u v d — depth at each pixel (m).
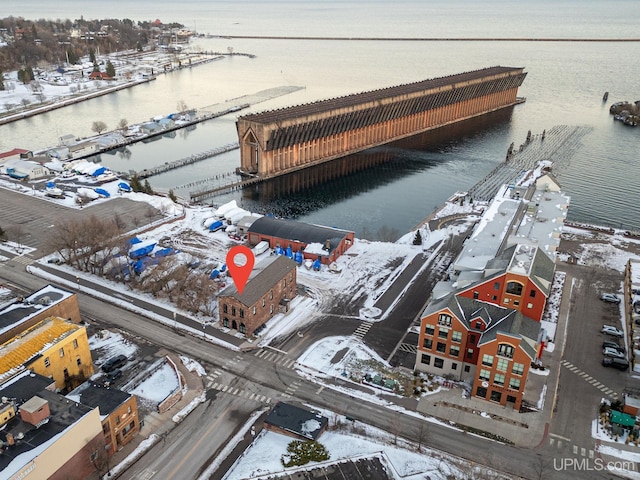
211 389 90.81
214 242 147.62
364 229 174.12
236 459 76.62
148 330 106.75
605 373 95.81
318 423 81.50
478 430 82.56
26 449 64.44
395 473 74.19
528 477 74.12
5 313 97.06
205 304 112.88
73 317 105.56
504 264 98.88
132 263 130.38
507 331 83.19
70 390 88.81
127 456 76.50
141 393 89.38
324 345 103.19
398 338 105.88
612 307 116.94
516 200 143.75
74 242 128.38
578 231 158.88
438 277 129.62
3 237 141.38
